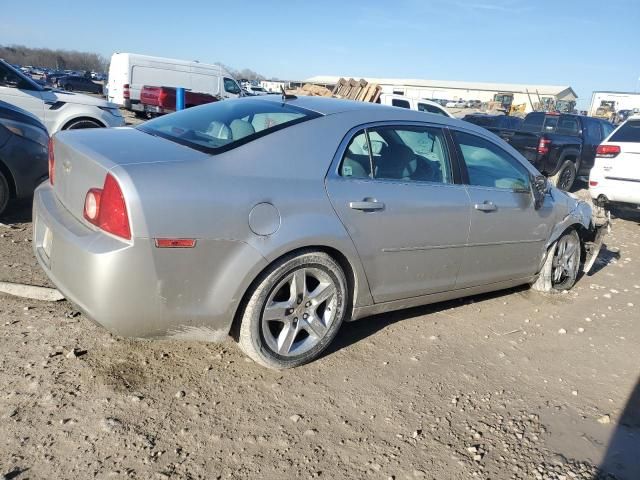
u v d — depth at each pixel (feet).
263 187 9.40
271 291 9.71
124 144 9.77
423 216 11.66
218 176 9.07
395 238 11.24
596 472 8.55
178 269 8.65
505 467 8.46
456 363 11.61
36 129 17.79
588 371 11.93
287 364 10.36
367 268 10.98
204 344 11.09
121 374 9.68
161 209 8.38
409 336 12.64
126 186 8.26
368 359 11.34
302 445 8.45
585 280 18.30
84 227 8.93
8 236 16.07
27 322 11.07
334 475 7.89
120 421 8.45
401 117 12.09
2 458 7.41
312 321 10.50
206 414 8.89
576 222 16.22
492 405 10.15
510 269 14.57
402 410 9.66
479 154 13.53
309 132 10.41
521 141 37.76
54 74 164.66
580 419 10.01
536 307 15.35
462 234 12.62
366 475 7.97
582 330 14.02
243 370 10.31
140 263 8.34
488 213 13.14
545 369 11.82
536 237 14.89
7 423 8.08
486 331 13.41
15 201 19.62
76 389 9.07
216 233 8.84
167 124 11.46
